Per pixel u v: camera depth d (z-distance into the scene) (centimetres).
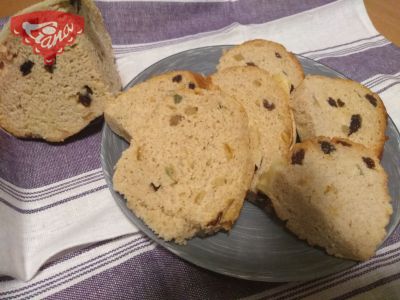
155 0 36
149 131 25
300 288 22
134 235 24
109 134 26
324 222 22
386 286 23
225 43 37
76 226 24
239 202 23
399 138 28
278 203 24
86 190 26
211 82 28
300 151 24
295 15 39
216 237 23
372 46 37
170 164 24
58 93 26
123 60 33
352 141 26
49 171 26
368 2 40
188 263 23
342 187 24
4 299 21
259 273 21
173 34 38
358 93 29
